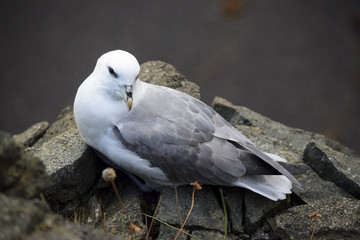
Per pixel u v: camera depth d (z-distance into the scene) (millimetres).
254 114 12094
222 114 12195
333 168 9852
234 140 9141
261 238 8922
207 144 8898
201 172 8844
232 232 8992
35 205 6145
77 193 9094
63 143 9484
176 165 8812
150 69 11711
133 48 24141
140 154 8797
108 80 8648
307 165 10219
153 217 8914
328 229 8609
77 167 8969
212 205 9180
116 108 8805
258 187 9023
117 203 9219
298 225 8703
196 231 8852
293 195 9633
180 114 9016
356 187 9547
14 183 6316
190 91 11594
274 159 9336
